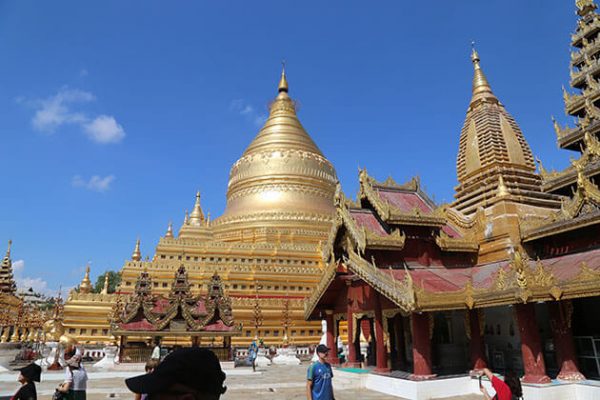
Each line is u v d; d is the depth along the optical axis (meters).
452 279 25.03
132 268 54.75
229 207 76.50
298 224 67.38
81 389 12.52
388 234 26.11
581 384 18.83
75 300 50.44
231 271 57.44
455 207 34.12
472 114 36.28
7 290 58.28
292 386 27.16
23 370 10.85
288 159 75.00
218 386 3.41
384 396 22.16
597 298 23.12
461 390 21.73
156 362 12.96
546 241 24.09
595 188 21.02
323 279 29.67
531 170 33.47
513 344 24.91
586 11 28.41
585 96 25.77
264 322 53.75
